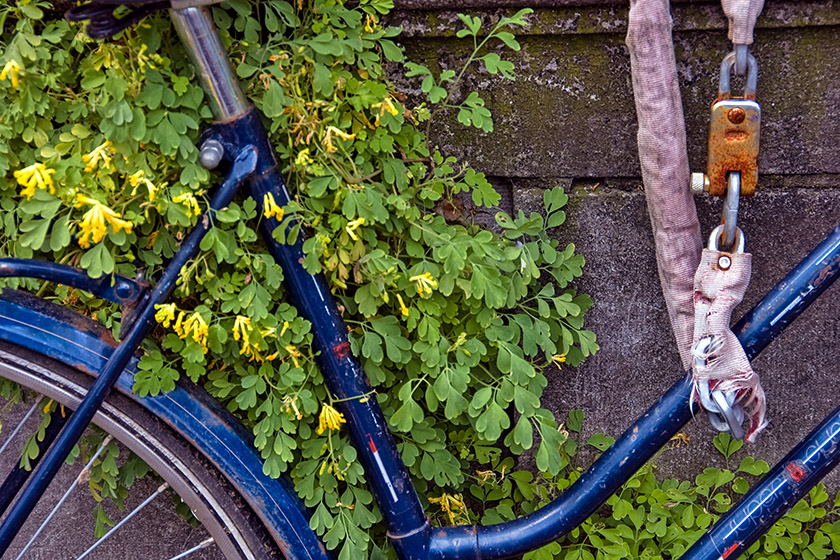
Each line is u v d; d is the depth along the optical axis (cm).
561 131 144
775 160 142
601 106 142
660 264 130
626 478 134
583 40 138
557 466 139
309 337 130
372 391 134
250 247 133
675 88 121
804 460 125
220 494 132
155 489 173
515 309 154
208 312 126
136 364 130
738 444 157
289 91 126
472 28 128
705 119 142
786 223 147
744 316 127
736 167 122
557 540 151
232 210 120
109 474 145
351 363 132
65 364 127
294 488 138
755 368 156
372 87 128
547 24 136
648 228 149
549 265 149
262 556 133
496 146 146
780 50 137
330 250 132
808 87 138
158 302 119
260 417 145
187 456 131
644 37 117
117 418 129
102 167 120
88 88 115
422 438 144
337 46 124
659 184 124
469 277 141
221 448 131
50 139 129
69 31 125
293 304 131
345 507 139
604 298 154
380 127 134
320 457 141
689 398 129
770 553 160
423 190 139
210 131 119
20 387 144
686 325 130
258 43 131
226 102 116
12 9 123
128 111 115
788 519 156
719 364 120
